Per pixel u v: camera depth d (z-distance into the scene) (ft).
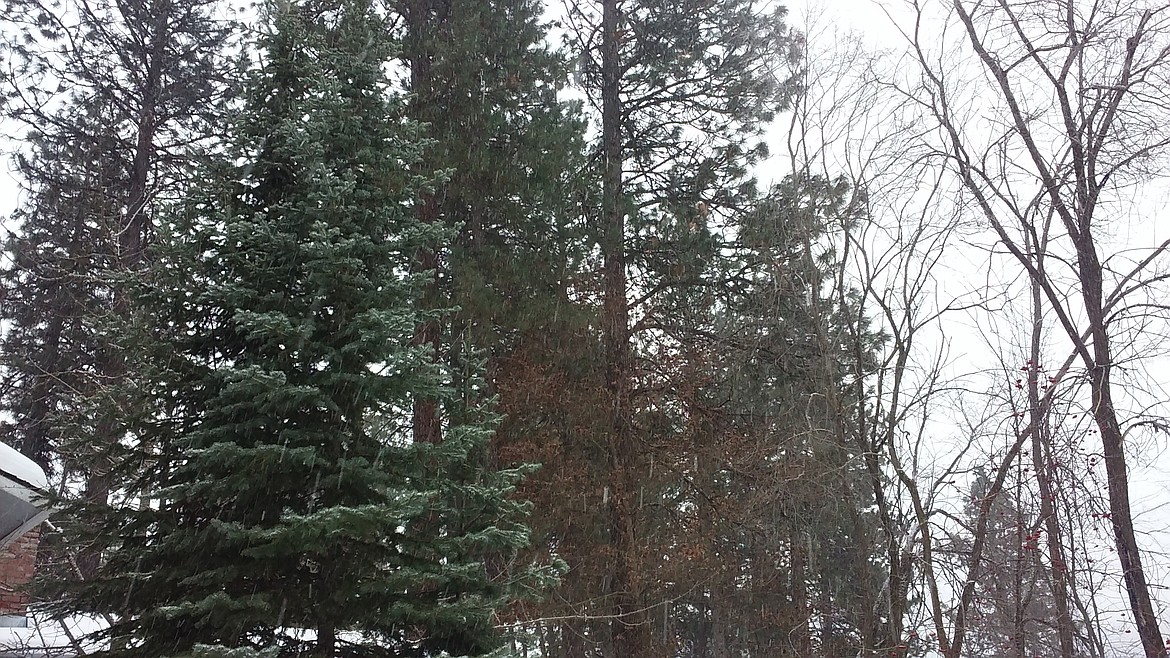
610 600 42.29
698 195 52.49
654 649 43.50
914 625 38.78
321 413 22.12
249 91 25.07
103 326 22.76
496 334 41.09
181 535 20.25
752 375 50.34
